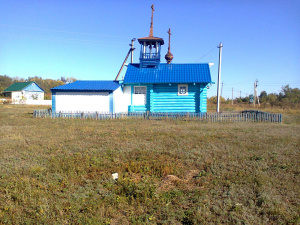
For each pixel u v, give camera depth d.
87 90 19.09
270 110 32.09
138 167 6.52
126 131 12.04
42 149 8.46
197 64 21.81
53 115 18.91
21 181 5.51
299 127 14.03
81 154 7.88
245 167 6.62
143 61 21.50
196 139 10.18
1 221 4.04
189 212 4.36
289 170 6.36
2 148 8.52
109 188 5.36
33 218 4.21
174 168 6.58
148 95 20.47
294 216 4.21
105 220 4.14
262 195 4.90
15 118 18.55
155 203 4.72
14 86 64.38
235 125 14.90
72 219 4.19
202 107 19.86
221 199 4.88
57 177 5.85
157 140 9.99
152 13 22.34
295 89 58.72
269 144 9.20
